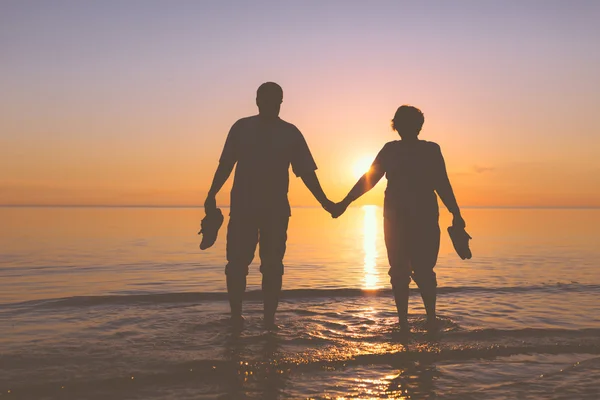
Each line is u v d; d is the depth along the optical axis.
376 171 4.41
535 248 18.16
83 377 2.85
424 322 4.41
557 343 3.72
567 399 2.72
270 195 4.19
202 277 9.39
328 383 2.91
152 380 2.89
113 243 19.69
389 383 2.93
